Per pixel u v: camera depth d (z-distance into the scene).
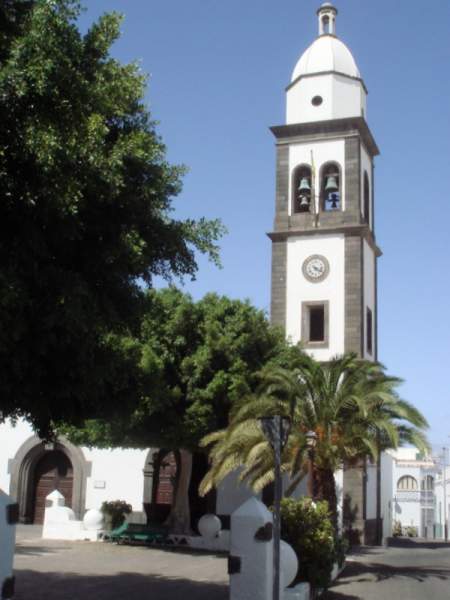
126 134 12.07
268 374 21.67
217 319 27.41
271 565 13.02
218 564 22.17
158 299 25.34
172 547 26.69
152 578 18.73
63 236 10.66
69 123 10.08
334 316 38.06
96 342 11.73
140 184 12.03
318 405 21.27
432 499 73.50
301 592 14.20
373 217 42.97
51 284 10.23
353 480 34.62
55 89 9.71
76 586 17.06
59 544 26.69
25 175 9.89
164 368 25.78
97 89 10.64
